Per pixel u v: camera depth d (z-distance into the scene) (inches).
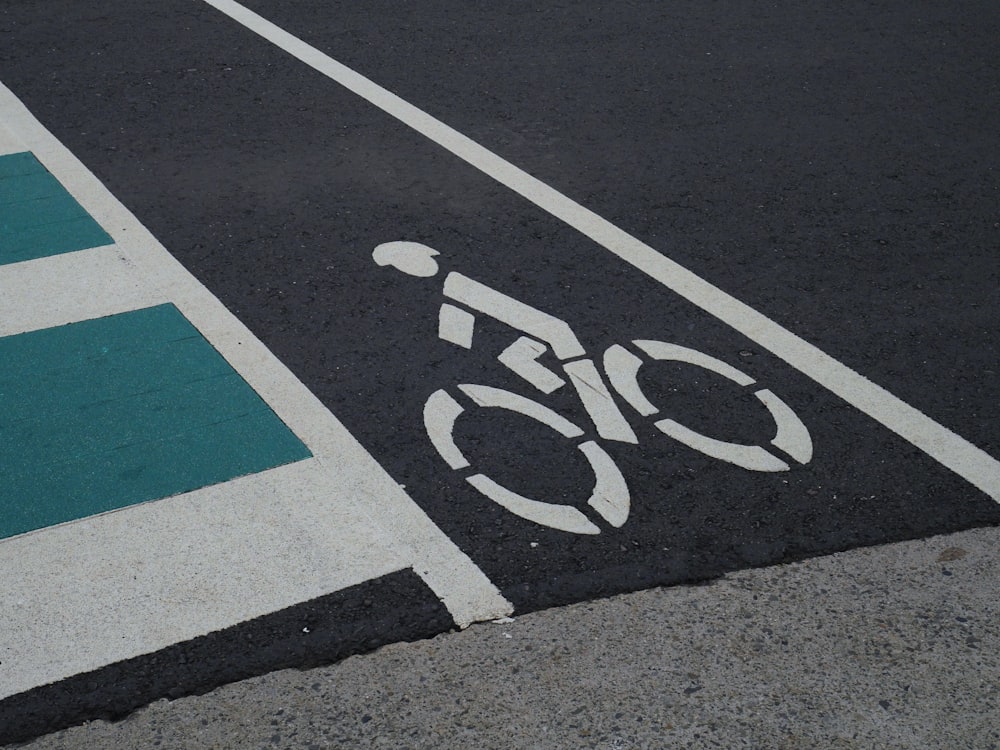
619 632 136.9
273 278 213.9
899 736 124.0
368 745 122.1
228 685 129.5
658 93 297.3
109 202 239.8
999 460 169.6
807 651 134.5
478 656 133.3
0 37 320.5
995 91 306.3
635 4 359.9
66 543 149.7
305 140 267.1
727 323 202.8
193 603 140.6
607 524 154.5
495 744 122.3
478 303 207.0
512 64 312.3
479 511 156.5
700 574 146.3
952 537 153.9
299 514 155.5
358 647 134.6
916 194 251.6
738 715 126.3
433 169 255.9
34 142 264.1
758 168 260.5
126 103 283.4
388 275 215.2
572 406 178.9
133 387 182.2
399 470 164.2
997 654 134.4
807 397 182.9
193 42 320.8
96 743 122.3
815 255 226.2
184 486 160.4
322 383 183.8
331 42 323.9
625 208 242.1
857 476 165.3
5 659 132.4
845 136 277.7
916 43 337.4
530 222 235.5
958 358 194.5
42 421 173.5
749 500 159.8
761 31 341.4
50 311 203.0
